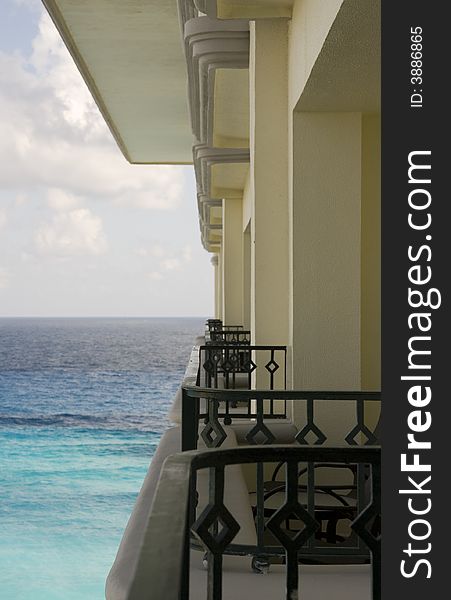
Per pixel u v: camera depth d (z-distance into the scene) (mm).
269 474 5973
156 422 49594
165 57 10195
